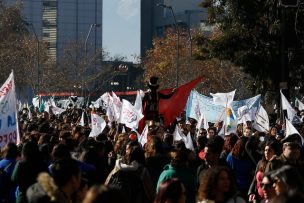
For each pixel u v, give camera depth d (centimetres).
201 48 4181
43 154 1168
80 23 15662
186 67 7694
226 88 7369
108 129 2103
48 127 1773
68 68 9344
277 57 3966
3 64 8538
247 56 3966
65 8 15575
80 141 1560
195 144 1898
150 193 1124
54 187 774
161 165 1216
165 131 1894
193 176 1072
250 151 1303
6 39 9150
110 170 1354
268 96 4175
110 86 12181
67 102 5944
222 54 4081
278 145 1166
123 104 2067
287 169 734
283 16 3338
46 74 8706
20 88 8962
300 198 501
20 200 1059
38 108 4869
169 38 8294
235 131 2138
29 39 9138
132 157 1129
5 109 1436
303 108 3253
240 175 1302
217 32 5888
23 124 2380
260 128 2233
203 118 2180
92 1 15662
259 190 1094
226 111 2170
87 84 9419
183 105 2123
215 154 1123
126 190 1098
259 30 3975
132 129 2017
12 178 1072
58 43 15538
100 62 10506
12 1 14975
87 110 3484
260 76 4053
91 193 551
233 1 3988
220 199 820
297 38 3934
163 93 2144
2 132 1431
